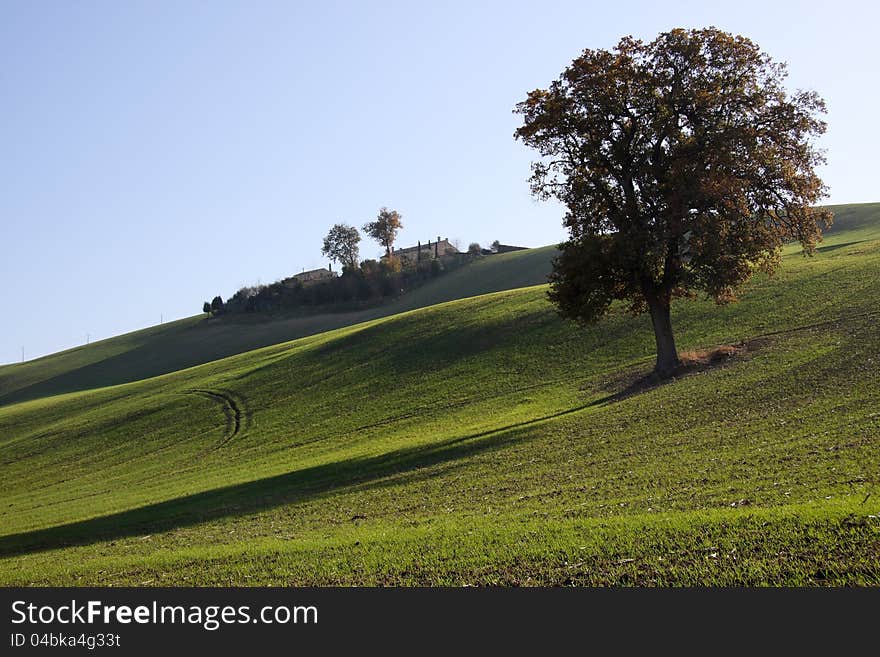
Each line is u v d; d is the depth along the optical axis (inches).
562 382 2030.0
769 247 1711.4
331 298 6378.0
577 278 1704.0
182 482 1776.6
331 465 1524.4
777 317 2062.0
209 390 3031.5
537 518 821.9
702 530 641.6
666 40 1695.4
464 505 985.5
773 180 1678.2
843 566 529.0
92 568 901.8
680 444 1123.3
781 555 564.1
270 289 6702.8
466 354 2576.3
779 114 1679.4
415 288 6446.9
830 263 2603.3
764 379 1440.7
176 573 802.8
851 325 1749.5
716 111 1695.4
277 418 2386.8
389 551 750.5
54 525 1449.3
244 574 751.7
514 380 2172.7
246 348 5565.9
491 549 697.6
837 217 4525.1
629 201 1704.0
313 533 951.0
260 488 1432.1
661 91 1715.1
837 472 798.5
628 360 2075.5
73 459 2444.6
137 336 6914.4
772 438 1039.0
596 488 947.3
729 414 1255.5
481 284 5920.3
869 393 1168.8
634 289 1788.9
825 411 1128.2
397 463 1408.7
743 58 1681.8
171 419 2687.0
